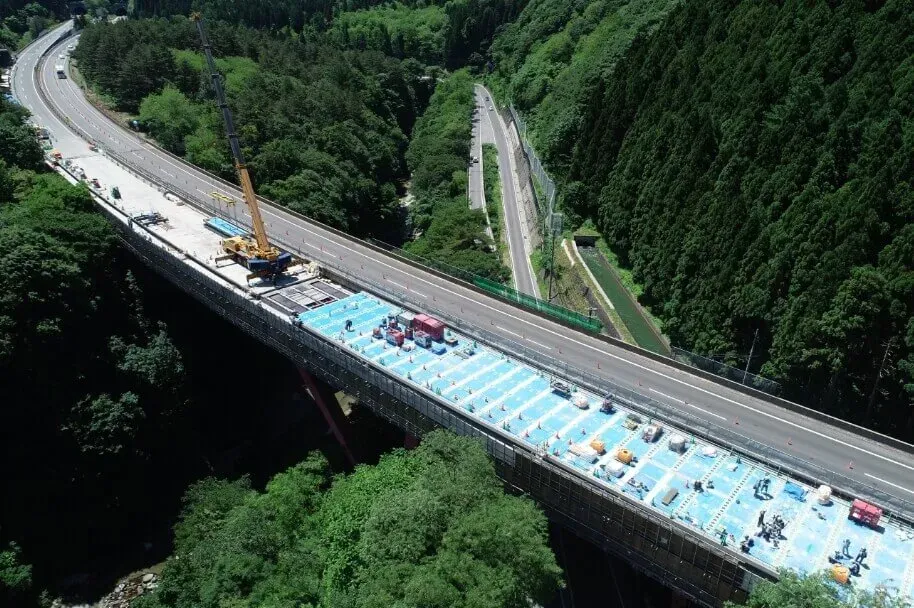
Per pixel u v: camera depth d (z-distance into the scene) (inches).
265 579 1787.6
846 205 2495.1
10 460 2598.4
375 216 5438.0
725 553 1590.8
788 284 2613.2
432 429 2315.5
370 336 2714.1
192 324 3710.6
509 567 1541.6
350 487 2065.7
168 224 3811.5
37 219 3218.5
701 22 4040.4
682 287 3097.9
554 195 4500.5
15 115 4633.4
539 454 1972.2
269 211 4345.5
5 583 2229.3
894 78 2736.2
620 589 2191.2
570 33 6983.3
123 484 2891.2
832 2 3326.8
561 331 3009.4
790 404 2409.0
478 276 3661.4
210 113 5590.6
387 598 1487.5
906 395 2380.7
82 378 2896.2
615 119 4158.5
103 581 2664.9
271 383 3826.3
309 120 5625.0
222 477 3191.4
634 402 2251.5
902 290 2305.6
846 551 1604.3
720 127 3302.2
